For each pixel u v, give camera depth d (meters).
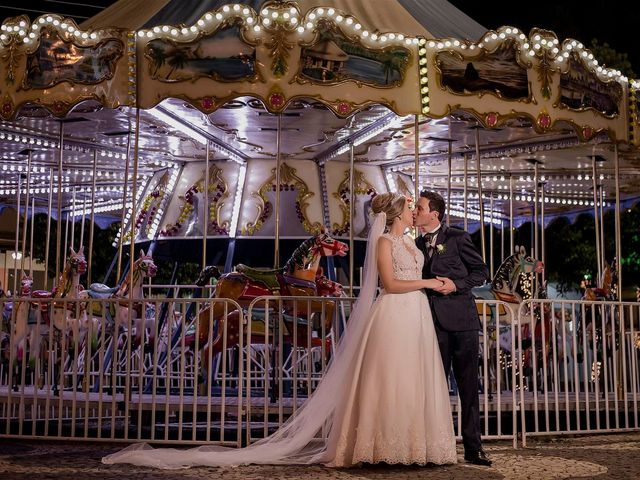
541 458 7.95
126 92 9.69
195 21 10.20
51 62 9.87
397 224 7.62
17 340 11.64
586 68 10.91
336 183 14.45
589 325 13.50
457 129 12.36
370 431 7.20
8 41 10.01
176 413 11.09
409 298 7.40
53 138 13.12
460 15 12.50
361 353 7.39
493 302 9.02
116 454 7.68
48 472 7.16
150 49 9.64
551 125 10.49
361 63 9.70
